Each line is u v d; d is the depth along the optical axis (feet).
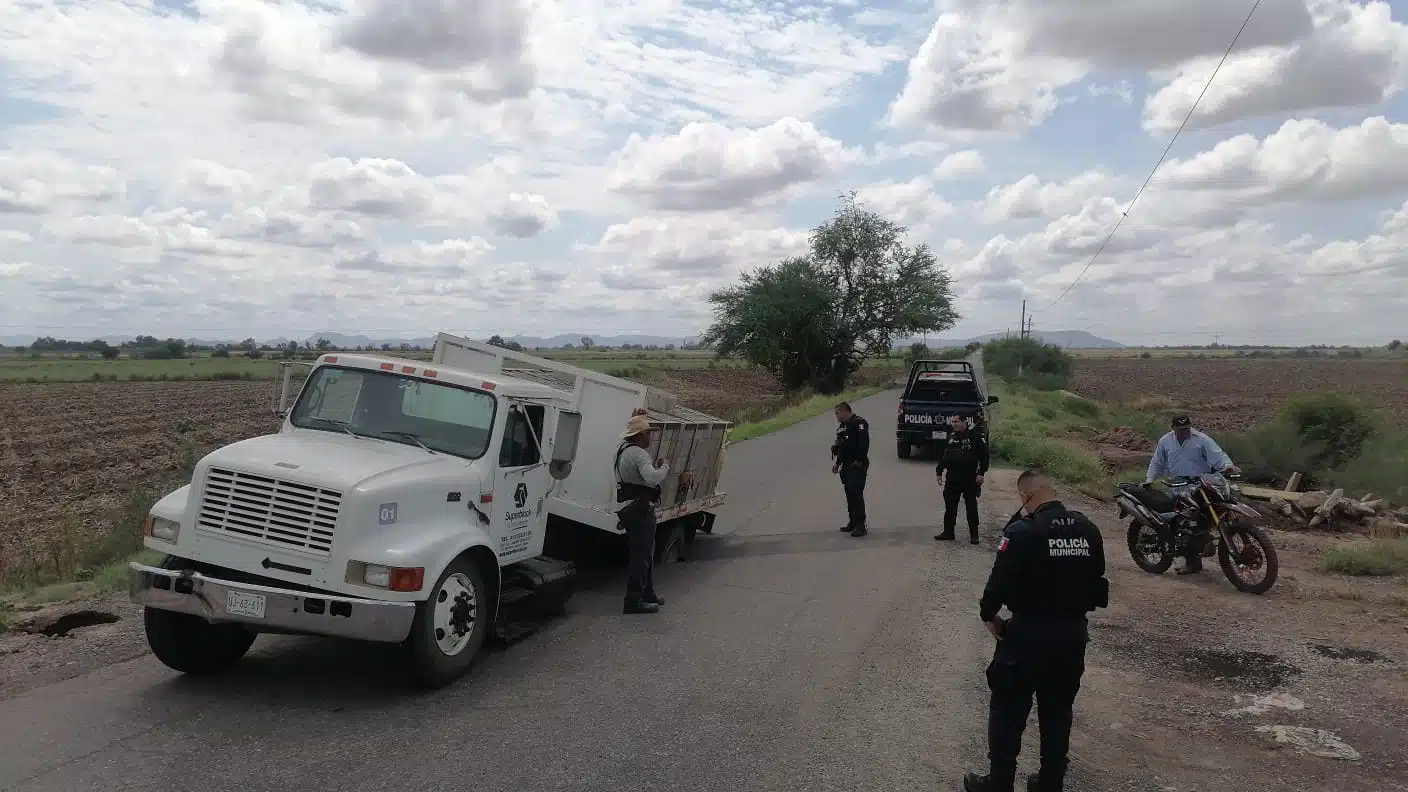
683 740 18.44
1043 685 15.89
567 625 27.40
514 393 24.76
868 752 18.25
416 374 24.56
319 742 17.67
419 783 15.94
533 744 17.94
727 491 57.88
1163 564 36.52
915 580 34.68
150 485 68.33
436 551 20.61
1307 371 341.41
